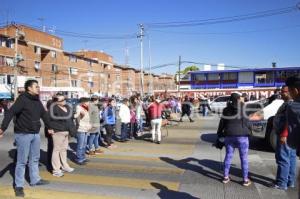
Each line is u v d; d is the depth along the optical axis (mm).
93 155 9930
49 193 6379
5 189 6672
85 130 8797
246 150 6832
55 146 7645
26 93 6375
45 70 59125
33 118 6379
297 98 3660
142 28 43625
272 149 10422
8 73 50031
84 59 69812
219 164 8641
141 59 43688
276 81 48250
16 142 6324
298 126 3521
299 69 47344
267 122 10266
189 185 6848
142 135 14211
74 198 6098
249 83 49594
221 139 7191
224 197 6113
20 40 53156
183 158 9422
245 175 6820
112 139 13133
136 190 6543
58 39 62562
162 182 7066
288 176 6656
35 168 6836
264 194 6273
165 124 17531
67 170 7973
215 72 51531
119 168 8312
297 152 3580
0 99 44969
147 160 9227
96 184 6949
